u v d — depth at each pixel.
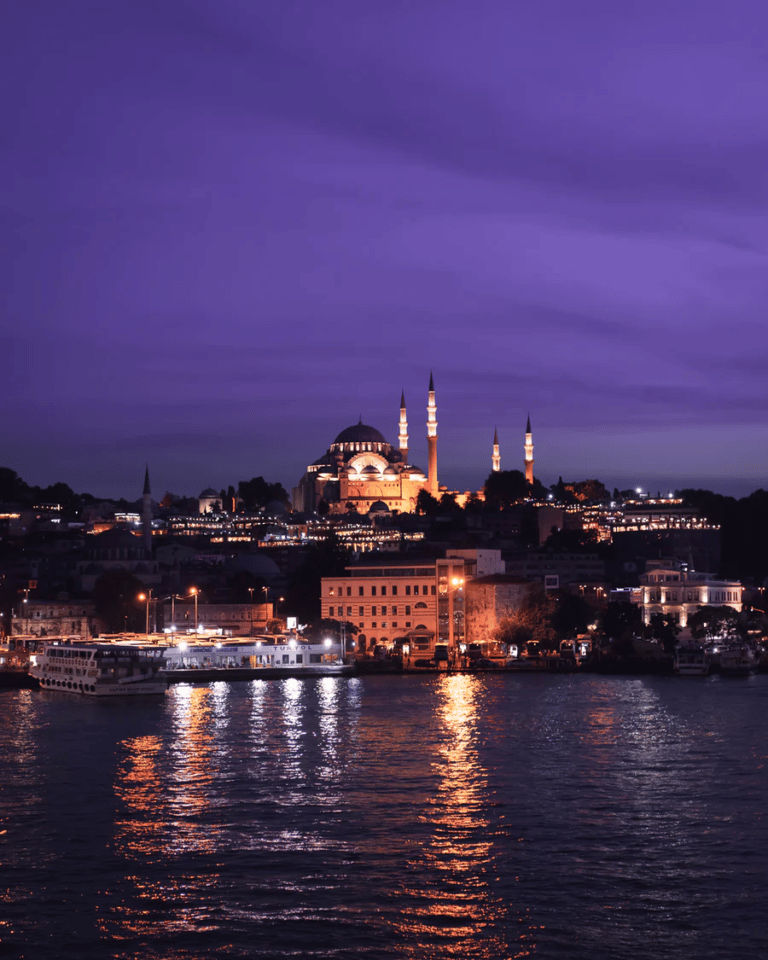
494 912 73.69
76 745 133.62
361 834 91.12
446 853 85.81
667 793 104.25
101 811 99.00
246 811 98.88
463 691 198.12
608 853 85.44
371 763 120.56
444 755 125.12
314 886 78.56
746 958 66.75
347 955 67.56
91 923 72.38
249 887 78.44
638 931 70.56
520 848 86.88
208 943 69.25
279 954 67.69
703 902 75.00
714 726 145.12
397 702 178.62
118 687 195.38
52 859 84.94
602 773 113.81
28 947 68.88
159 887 78.56
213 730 146.12
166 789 107.81
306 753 127.06
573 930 70.81
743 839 88.62
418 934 70.38
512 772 114.88
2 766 119.50
